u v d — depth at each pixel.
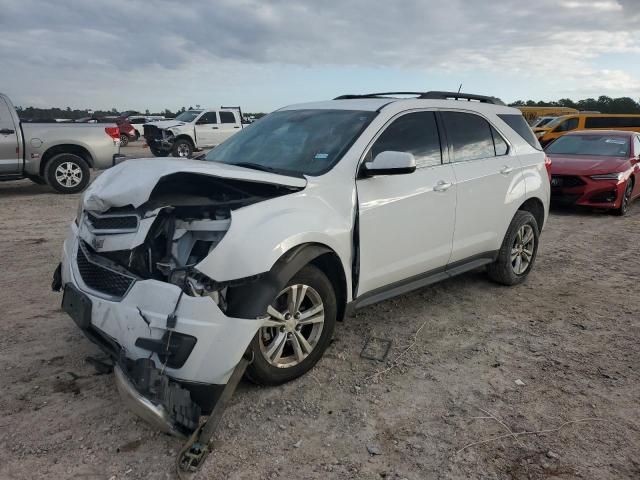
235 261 2.93
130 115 39.91
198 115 20.95
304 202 3.48
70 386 3.44
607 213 10.44
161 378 2.72
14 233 7.74
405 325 4.56
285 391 3.42
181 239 3.09
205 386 2.91
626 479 2.66
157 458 2.77
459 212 4.69
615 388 3.54
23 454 2.77
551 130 23.22
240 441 2.92
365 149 3.98
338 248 3.59
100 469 2.68
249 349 3.11
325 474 2.68
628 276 6.13
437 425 3.10
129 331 2.94
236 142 4.68
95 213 3.28
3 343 4.01
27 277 5.64
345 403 3.31
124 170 3.34
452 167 4.68
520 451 2.87
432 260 4.52
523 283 5.82
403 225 4.15
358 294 3.88
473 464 2.76
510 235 5.42
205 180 3.20
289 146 4.22
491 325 4.60
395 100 4.55
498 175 5.12
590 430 3.06
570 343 4.25
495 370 3.78
